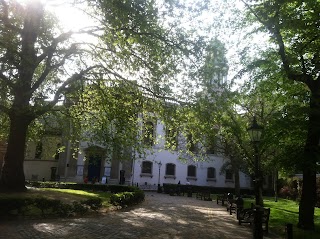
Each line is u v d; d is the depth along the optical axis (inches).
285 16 463.2
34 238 350.6
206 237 418.6
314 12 442.9
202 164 1909.4
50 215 507.2
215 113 679.1
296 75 502.0
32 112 571.2
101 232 406.6
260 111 840.9
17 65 515.5
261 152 664.4
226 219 614.9
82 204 572.7
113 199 716.0
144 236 399.2
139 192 912.3
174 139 847.7
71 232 394.6
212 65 633.0
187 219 588.1
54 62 617.9
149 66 668.1
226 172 1903.3
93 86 750.5
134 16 528.1
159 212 678.5
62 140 1401.3
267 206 906.7
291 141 525.3
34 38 571.2
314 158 459.8
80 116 868.0
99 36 655.1
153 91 708.0
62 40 587.8
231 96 618.5
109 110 750.5
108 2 506.6
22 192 735.7
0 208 467.8
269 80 576.4
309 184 502.6
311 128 471.8
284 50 514.9
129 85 725.3
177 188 1496.1
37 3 589.3
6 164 741.9
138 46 658.2
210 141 837.2
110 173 1620.3
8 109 682.8
